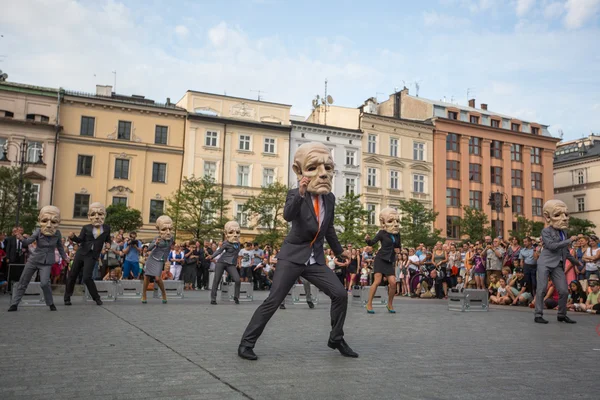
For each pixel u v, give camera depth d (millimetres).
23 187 33969
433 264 19500
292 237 5684
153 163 43094
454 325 9117
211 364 5012
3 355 5395
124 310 10852
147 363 5016
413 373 4781
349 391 4051
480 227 47625
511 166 56906
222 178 44250
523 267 15602
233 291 14781
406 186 51312
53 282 18219
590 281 12922
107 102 41938
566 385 4418
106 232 12422
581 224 57750
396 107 57969
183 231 40125
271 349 6012
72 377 4387
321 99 54406
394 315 11023
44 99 40250
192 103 44250
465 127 54438
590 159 66125
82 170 41188
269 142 46375
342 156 48688
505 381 4531
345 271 22938
